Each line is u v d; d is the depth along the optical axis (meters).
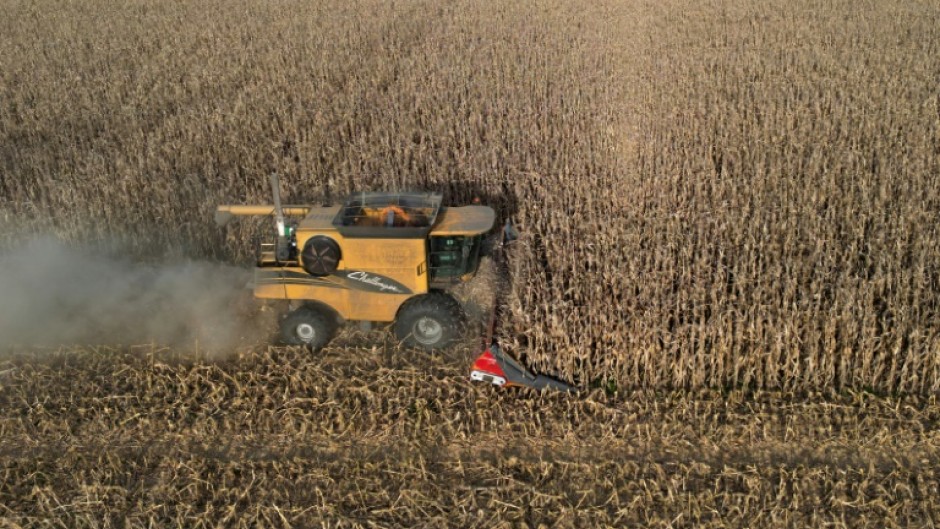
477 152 20.86
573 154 20.70
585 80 27.47
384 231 12.54
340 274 12.91
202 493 10.63
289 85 27.34
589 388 12.38
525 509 10.17
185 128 22.88
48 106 25.50
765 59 29.48
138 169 19.98
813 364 12.34
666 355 12.41
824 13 37.41
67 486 10.76
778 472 10.66
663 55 30.86
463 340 13.16
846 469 10.71
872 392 12.30
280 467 10.94
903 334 12.73
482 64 29.61
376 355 13.01
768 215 16.67
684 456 11.08
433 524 10.04
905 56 28.89
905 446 11.12
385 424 11.68
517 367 12.24
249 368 13.03
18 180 19.75
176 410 12.07
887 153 20.12
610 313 12.80
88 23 38.41
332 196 18.84
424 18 39.09
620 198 18.03
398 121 23.33
